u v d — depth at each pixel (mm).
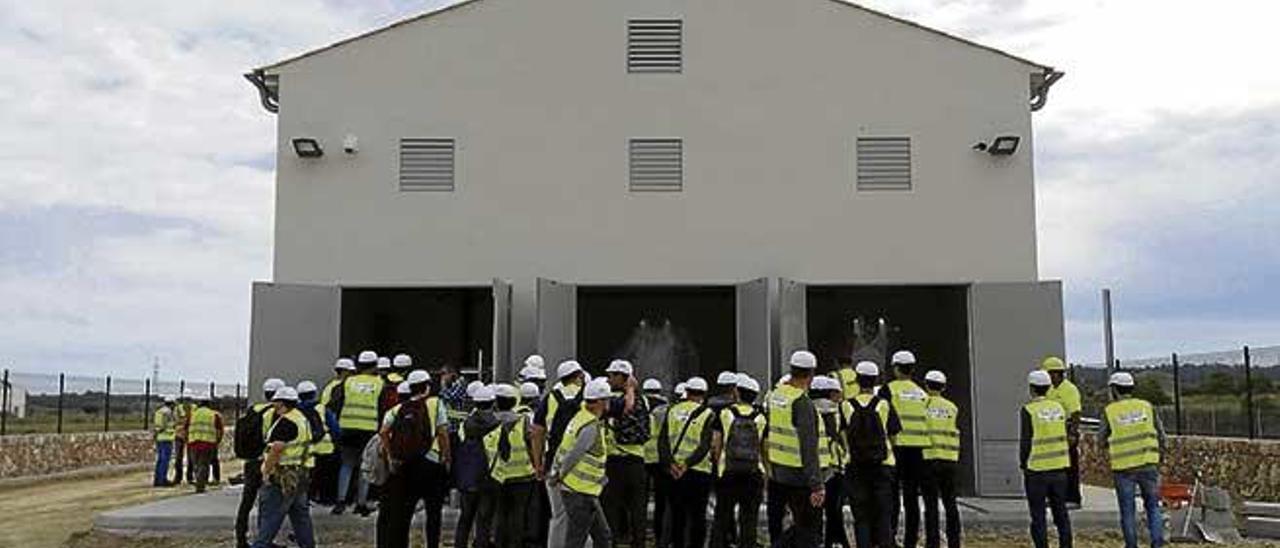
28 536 15328
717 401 11484
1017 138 16391
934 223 16516
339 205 16531
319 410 12547
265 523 11141
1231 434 21219
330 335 15914
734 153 16656
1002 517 14156
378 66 16781
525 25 16859
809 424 10219
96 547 13438
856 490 10945
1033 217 16516
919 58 16812
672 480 11875
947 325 17750
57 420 28844
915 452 11617
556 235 16531
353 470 13734
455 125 16703
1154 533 11891
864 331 19516
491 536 11445
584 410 10016
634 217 16562
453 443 11617
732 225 16531
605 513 11109
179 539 13672
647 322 20516
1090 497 15930
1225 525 14070
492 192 16578
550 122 16703
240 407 32156
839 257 16484
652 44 16875
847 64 16797
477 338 19656
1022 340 15727
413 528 13734
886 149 16688
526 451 10758
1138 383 24078
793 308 15820
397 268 16453
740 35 16859
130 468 29656
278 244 16438
